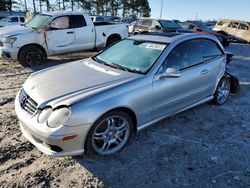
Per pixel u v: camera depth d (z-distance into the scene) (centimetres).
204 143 375
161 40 414
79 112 284
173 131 404
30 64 817
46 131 279
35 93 316
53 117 282
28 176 291
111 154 334
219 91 509
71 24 883
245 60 1130
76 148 297
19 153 332
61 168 307
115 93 314
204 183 293
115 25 1016
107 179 293
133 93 330
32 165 311
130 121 342
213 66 462
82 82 335
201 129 416
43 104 295
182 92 405
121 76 352
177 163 326
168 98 383
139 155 338
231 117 469
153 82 355
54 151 293
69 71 379
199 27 1908
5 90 567
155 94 359
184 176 303
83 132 291
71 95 301
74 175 297
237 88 578
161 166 319
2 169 301
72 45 898
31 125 291
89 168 309
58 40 858
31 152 336
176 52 398
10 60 854
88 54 1077
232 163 331
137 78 345
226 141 384
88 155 331
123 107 321
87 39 930
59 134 278
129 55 410
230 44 1981
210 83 466
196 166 321
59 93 308
